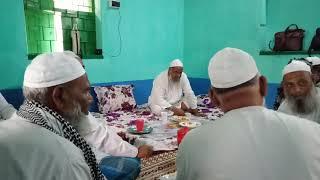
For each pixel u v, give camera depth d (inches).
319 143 31.2
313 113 72.2
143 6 165.2
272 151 29.8
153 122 111.3
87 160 35.2
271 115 32.8
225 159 30.3
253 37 161.2
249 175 29.2
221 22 174.1
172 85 141.3
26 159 27.8
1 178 27.2
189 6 187.2
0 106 101.4
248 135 30.8
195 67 189.5
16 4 117.3
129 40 160.9
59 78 32.5
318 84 87.0
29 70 33.5
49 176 27.6
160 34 177.0
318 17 141.6
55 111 33.6
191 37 188.9
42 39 131.2
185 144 34.0
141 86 168.9
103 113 136.3
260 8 157.6
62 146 29.6
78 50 140.9
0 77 115.7
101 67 149.3
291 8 150.9
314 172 29.6
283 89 77.3
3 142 28.5
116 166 63.1
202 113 132.0
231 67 33.5
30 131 29.9
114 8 151.4
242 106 33.9
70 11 139.8
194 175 32.2
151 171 68.9
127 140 90.7
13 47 118.0
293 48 146.3
